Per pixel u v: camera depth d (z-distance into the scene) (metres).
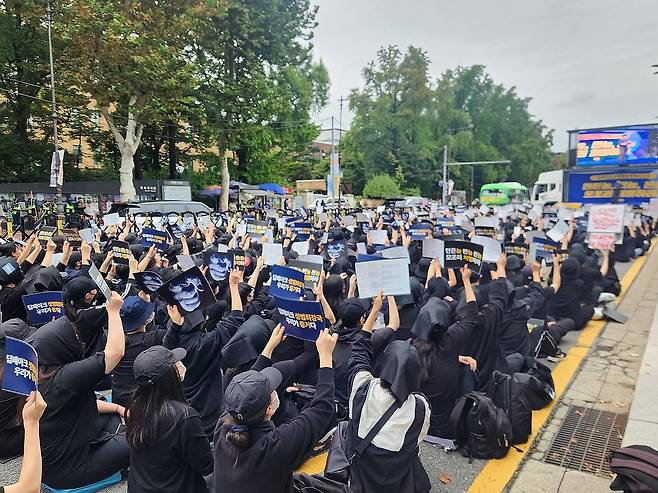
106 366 3.53
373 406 3.09
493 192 50.81
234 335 4.20
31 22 28.53
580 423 4.86
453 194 64.25
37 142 33.38
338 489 3.10
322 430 2.62
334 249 9.23
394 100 60.50
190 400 4.26
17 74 30.75
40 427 3.47
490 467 4.12
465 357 4.61
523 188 50.91
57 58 27.58
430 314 4.28
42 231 9.08
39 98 27.48
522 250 7.80
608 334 7.79
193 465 2.75
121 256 7.32
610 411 5.11
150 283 5.00
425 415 3.17
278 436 2.44
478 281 6.12
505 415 4.30
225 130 31.52
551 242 7.93
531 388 5.02
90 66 24.92
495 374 4.64
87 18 22.84
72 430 3.61
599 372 6.19
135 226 14.46
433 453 4.34
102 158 37.59
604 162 20.80
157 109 26.91
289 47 34.03
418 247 9.41
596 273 8.36
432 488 3.83
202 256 7.24
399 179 57.41
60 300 5.18
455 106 75.56
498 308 4.93
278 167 44.38
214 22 29.83
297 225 13.79
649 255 15.70
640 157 20.16
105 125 34.72
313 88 54.53
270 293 4.66
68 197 28.39
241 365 4.06
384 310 5.36
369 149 60.38
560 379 5.95
